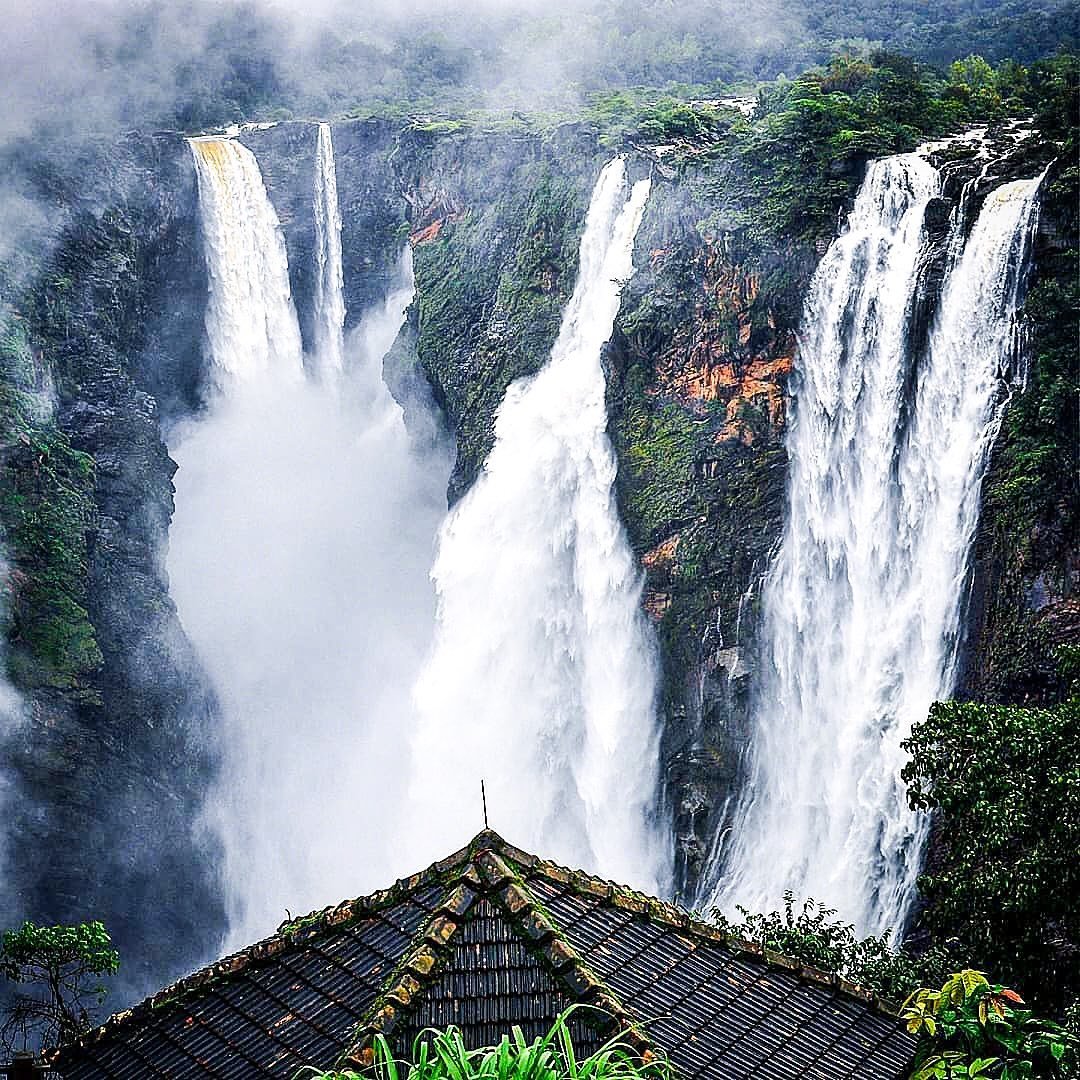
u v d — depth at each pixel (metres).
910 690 53.00
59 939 36.16
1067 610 47.56
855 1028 17.23
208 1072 16.31
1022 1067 17.05
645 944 17.11
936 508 52.53
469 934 16.44
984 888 29.50
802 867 55.81
